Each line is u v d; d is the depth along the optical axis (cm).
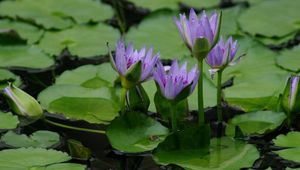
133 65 433
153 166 431
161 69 429
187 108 448
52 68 475
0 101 458
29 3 509
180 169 429
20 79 466
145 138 437
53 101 453
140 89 442
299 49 477
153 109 450
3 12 502
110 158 434
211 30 429
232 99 456
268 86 460
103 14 505
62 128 446
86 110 450
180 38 488
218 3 516
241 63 472
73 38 489
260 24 495
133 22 506
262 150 438
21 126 446
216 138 440
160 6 514
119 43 435
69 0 512
